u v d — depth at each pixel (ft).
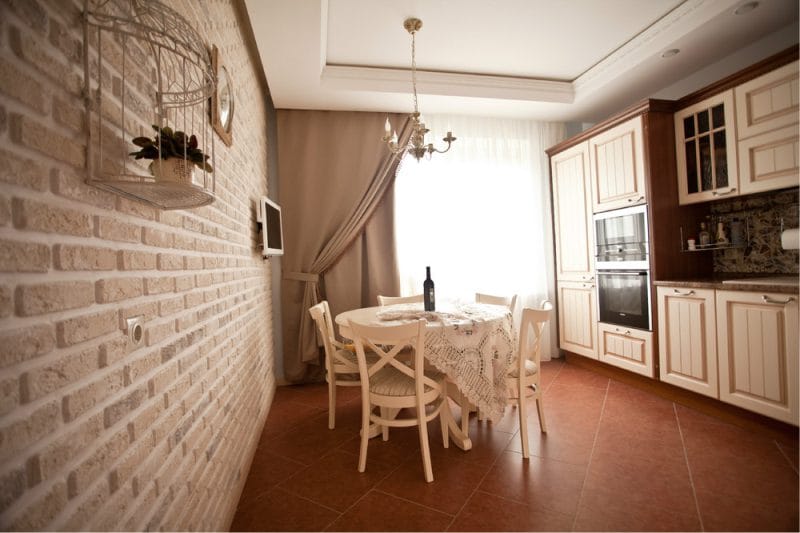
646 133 9.23
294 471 6.47
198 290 4.34
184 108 4.32
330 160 11.42
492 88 11.00
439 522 5.09
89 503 2.22
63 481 2.02
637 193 9.53
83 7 2.41
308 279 11.10
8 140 1.77
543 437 7.38
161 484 3.19
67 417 2.08
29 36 1.93
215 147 5.33
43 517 1.86
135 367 2.84
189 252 4.09
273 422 8.59
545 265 13.12
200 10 4.84
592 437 7.30
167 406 3.38
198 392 4.20
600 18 8.52
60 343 2.05
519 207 12.90
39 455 1.86
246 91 8.05
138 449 2.83
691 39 8.53
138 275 2.96
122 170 2.84
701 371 8.09
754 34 8.41
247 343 7.06
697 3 7.98
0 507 1.62
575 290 11.73
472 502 5.48
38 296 1.92
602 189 10.61
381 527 5.04
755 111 7.59
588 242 11.18
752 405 7.13
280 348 11.51
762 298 6.92
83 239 2.30
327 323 8.89
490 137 12.71
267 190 11.25
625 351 10.00
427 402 6.26
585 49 9.77
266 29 7.50
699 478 5.82
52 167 2.06
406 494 5.72
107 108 2.66
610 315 10.48
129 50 3.04
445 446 7.09
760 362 7.01
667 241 9.24
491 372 6.57
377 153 11.64
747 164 7.76
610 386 10.14
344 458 6.86
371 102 10.98
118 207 2.71
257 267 8.67
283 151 11.25
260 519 5.26
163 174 2.78
